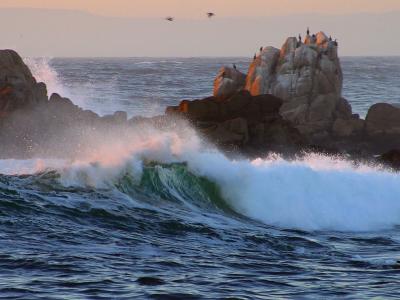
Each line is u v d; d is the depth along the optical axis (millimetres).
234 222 87938
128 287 56062
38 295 53312
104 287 55719
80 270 59688
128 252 67062
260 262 66312
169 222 80625
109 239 71812
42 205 80500
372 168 135625
